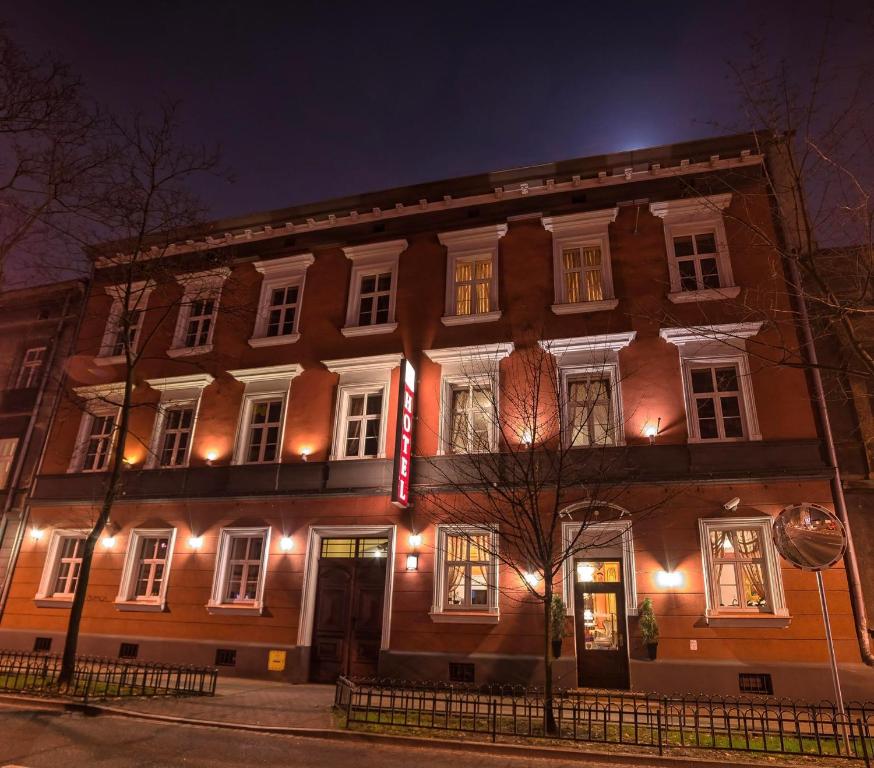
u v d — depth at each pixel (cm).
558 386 1490
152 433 1827
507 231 1712
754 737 909
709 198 1553
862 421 1376
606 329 1537
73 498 1822
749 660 1230
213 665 1541
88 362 1997
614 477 1379
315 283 1847
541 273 1641
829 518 880
